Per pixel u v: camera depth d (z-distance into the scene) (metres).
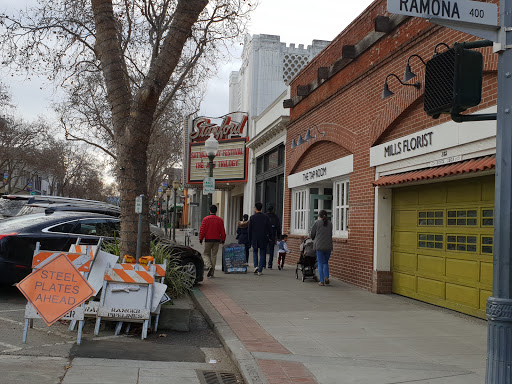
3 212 13.57
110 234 10.42
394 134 10.73
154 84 8.72
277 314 8.60
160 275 7.70
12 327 7.28
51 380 5.03
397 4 3.70
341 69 13.45
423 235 9.92
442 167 8.70
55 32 10.58
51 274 6.52
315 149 15.93
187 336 7.52
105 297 7.14
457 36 8.47
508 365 3.62
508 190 3.71
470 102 3.89
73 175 58.16
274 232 16.41
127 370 5.57
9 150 38.75
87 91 18.42
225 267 14.70
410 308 9.26
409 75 9.52
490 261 7.95
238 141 27.45
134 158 8.95
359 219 12.08
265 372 5.37
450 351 6.35
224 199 36.72
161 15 11.22
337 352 6.24
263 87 28.05
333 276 13.66
